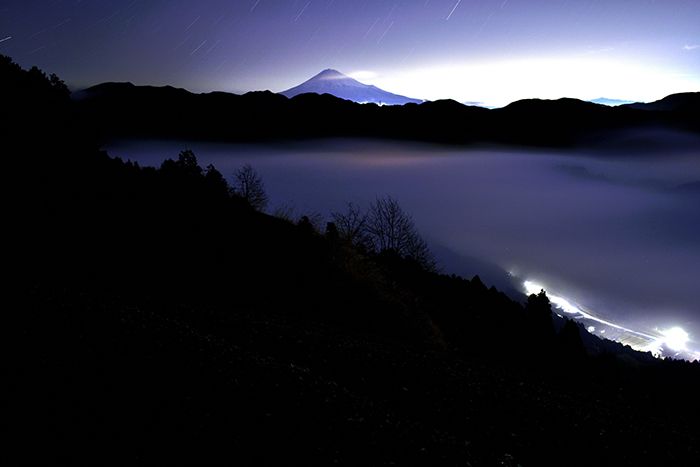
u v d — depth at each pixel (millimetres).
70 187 23406
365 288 28047
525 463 6500
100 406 5000
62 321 7141
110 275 16672
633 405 14211
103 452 4316
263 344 9875
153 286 17125
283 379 6840
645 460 7348
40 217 19406
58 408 4797
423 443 5953
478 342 29578
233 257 24266
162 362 6363
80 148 27891
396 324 24812
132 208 24922
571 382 18172
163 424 4910
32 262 15273
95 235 20203
